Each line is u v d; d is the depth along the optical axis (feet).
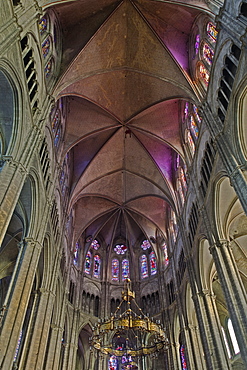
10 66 42.86
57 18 70.44
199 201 68.64
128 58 78.13
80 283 105.40
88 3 68.23
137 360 96.89
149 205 115.34
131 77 82.64
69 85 72.54
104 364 92.02
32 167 53.52
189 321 81.10
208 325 63.62
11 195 40.88
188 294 83.82
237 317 46.26
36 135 51.72
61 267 85.92
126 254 126.00
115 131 95.66
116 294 113.09
